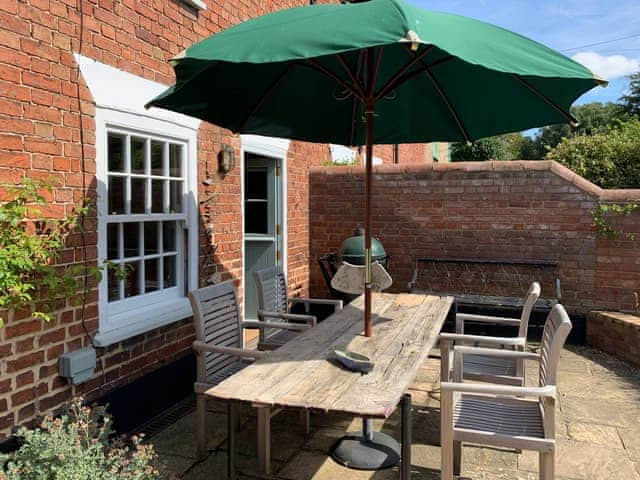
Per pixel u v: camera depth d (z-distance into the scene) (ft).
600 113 100.42
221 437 12.71
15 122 9.86
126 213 13.08
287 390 8.09
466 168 22.29
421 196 22.94
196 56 8.25
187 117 15.17
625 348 18.76
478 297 21.50
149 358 13.79
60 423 8.48
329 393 7.97
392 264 23.43
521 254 21.79
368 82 11.12
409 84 14.38
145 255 14.19
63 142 10.92
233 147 17.81
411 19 7.65
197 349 11.23
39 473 7.66
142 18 13.21
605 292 20.80
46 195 10.55
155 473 8.39
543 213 21.43
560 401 15.20
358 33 7.51
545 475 8.73
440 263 22.86
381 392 8.02
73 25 11.13
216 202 16.87
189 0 14.90
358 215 24.17
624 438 12.79
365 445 11.91
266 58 7.70
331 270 24.02
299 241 23.95
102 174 11.99
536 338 21.75
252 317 22.67
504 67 7.72
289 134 15.88
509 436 8.84
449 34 8.04
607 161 30.53
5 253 9.20
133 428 13.12
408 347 10.59
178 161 15.30
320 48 7.54
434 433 13.08
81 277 11.44
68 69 11.02
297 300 16.56
